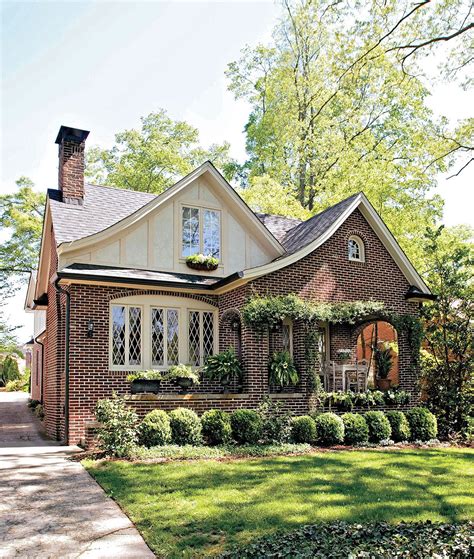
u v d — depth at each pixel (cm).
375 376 1756
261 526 635
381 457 1137
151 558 545
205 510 694
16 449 1195
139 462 1007
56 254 1530
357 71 1157
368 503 747
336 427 1310
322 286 1565
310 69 2580
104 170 3459
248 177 3478
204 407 1344
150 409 1283
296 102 2728
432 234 1719
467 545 536
